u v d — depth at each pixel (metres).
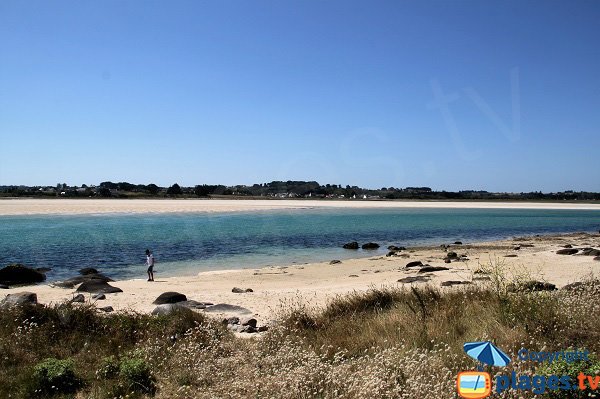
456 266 25.73
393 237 49.03
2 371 7.64
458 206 131.25
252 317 13.88
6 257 31.91
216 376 7.43
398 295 12.46
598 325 7.48
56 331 9.34
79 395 6.84
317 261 32.12
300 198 162.88
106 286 19.88
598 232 54.16
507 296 8.99
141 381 7.17
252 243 41.94
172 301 16.45
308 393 6.00
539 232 55.53
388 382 5.82
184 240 42.88
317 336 9.14
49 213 69.94
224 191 158.50
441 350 6.82
